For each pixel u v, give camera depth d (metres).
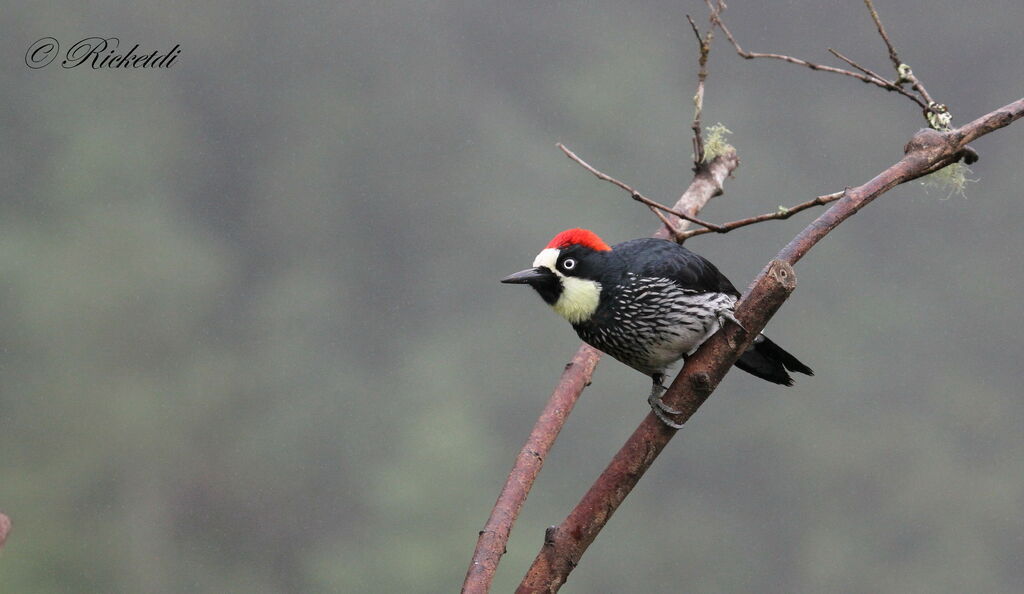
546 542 4.13
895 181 4.42
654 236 6.48
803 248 4.24
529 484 4.68
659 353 5.70
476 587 4.17
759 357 6.07
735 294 5.84
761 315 4.19
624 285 5.59
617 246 5.79
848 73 5.32
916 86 5.18
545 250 5.77
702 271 5.65
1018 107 4.50
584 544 4.13
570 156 5.49
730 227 5.27
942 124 5.06
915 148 4.49
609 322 5.63
